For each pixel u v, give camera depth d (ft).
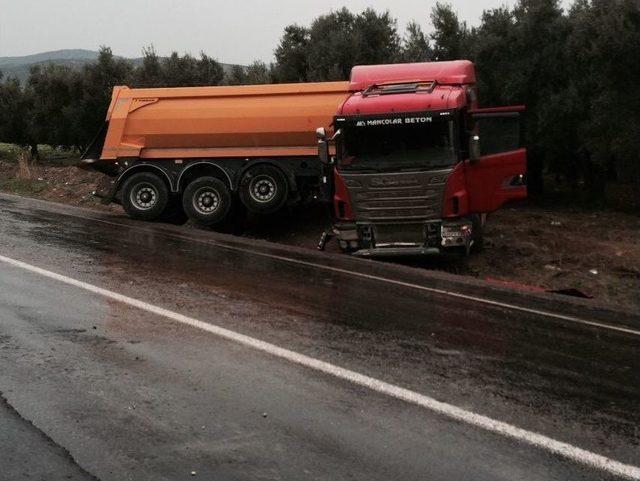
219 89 44.32
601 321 24.68
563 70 54.44
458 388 16.07
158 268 29.78
